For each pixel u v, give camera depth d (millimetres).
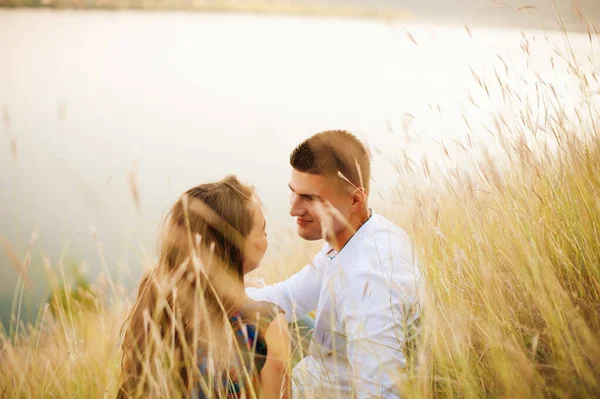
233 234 1507
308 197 1818
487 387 1464
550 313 1401
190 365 1365
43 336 2014
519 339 1554
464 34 12617
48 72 21656
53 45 28906
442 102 7527
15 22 38156
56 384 1740
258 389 1457
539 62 2564
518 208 1801
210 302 1464
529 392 1317
